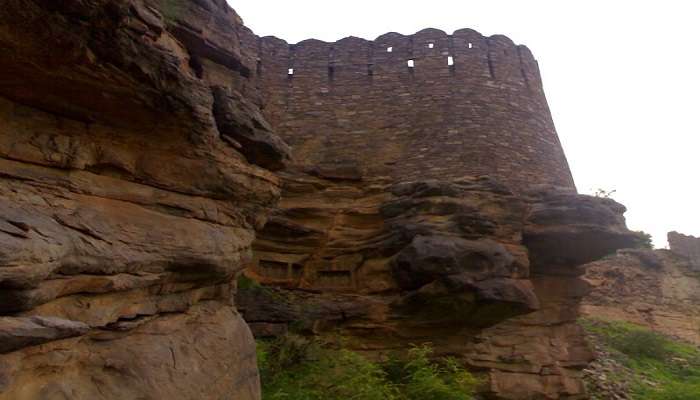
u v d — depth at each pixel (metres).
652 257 30.73
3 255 4.04
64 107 5.63
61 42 4.98
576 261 15.66
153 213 6.42
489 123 17.47
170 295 6.62
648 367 21.27
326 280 15.34
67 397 4.57
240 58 9.00
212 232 7.15
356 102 18.20
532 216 14.59
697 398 17.14
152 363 5.73
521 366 14.68
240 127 7.84
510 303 12.85
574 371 15.46
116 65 5.49
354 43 19.00
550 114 19.92
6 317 4.04
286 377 11.03
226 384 6.86
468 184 15.03
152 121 6.29
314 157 17.48
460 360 14.16
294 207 15.87
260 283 14.84
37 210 5.01
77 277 5.04
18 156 5.21
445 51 18.61
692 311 29.23
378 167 17.19
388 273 14.57
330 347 13.23
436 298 13.02
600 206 14.41
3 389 3.89
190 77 6.48
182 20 8.11
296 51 18.98
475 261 13.12
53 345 4.54
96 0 4.89
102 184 5.95
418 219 14.30
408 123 17.70
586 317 26.89
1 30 4.71
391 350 13.89
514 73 18.86
